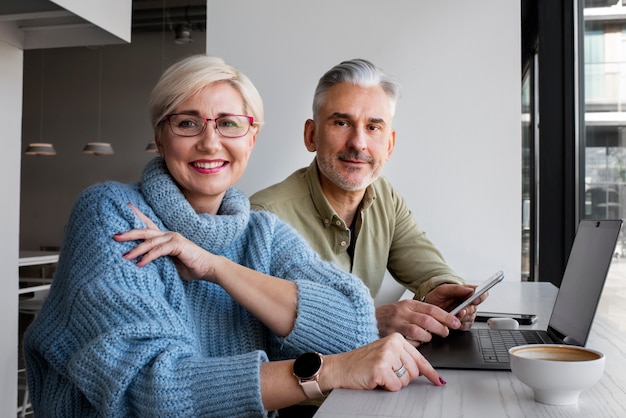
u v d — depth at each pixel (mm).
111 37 2355
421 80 2811
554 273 2857
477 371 1123
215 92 1277
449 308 1724
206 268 1211
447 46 2789
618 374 1077
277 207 1937
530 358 899
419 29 2807
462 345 1332
